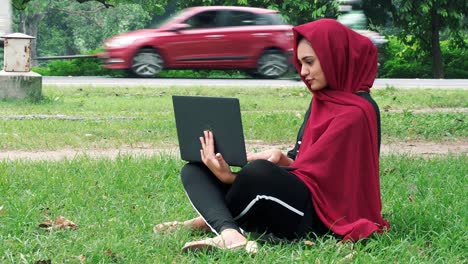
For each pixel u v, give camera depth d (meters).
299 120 12.59
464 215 5.46
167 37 21.77
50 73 28.22
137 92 18.11
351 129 4.64
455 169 7.71
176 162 7.87
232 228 4.59
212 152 4.68
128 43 21.91
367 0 34.12
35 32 49.53
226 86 19.48
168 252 4.65
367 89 4.81
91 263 4.49
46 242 4.82
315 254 4.44
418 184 6.81
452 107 15.94
